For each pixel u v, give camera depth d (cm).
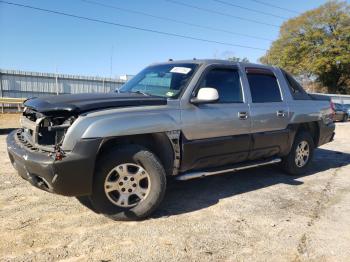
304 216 429
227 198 484
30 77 2388
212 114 450
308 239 366
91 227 371
